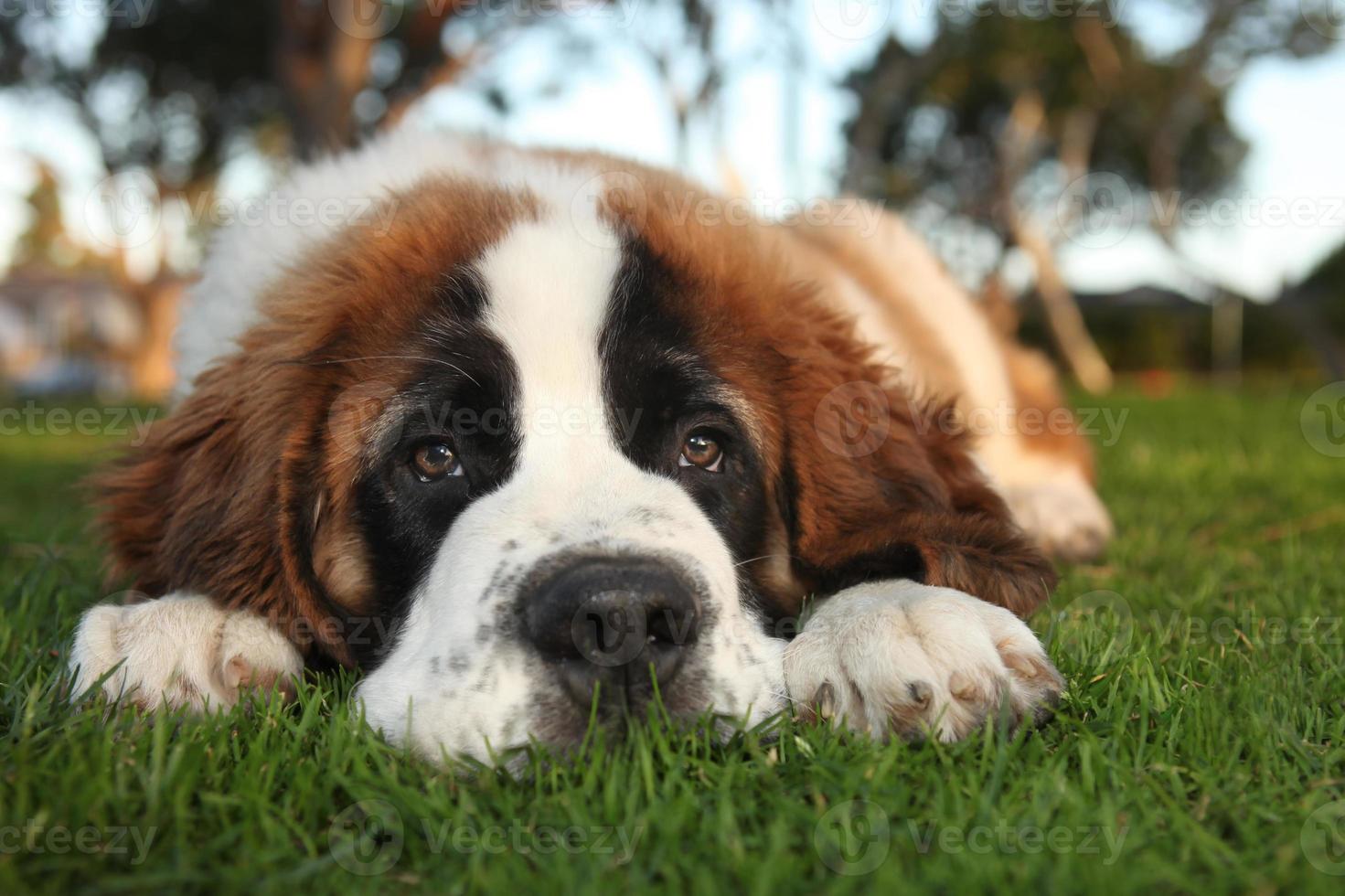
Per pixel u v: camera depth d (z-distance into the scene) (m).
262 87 4.09
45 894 0.69
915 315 1.16
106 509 0.90
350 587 0.84
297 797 0.73
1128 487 1.56
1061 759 0.75
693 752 0.75
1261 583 1.01
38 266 12.34
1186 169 6.64
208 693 0.80
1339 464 1.63
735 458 0.85
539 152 1.00
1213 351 8.52
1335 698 0.82
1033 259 6.85
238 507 0.84
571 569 0.77
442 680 0.78
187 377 0.97
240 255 0.97
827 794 0.73
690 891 0.69
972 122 6.04
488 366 0.83
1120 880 0.68
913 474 0.89
